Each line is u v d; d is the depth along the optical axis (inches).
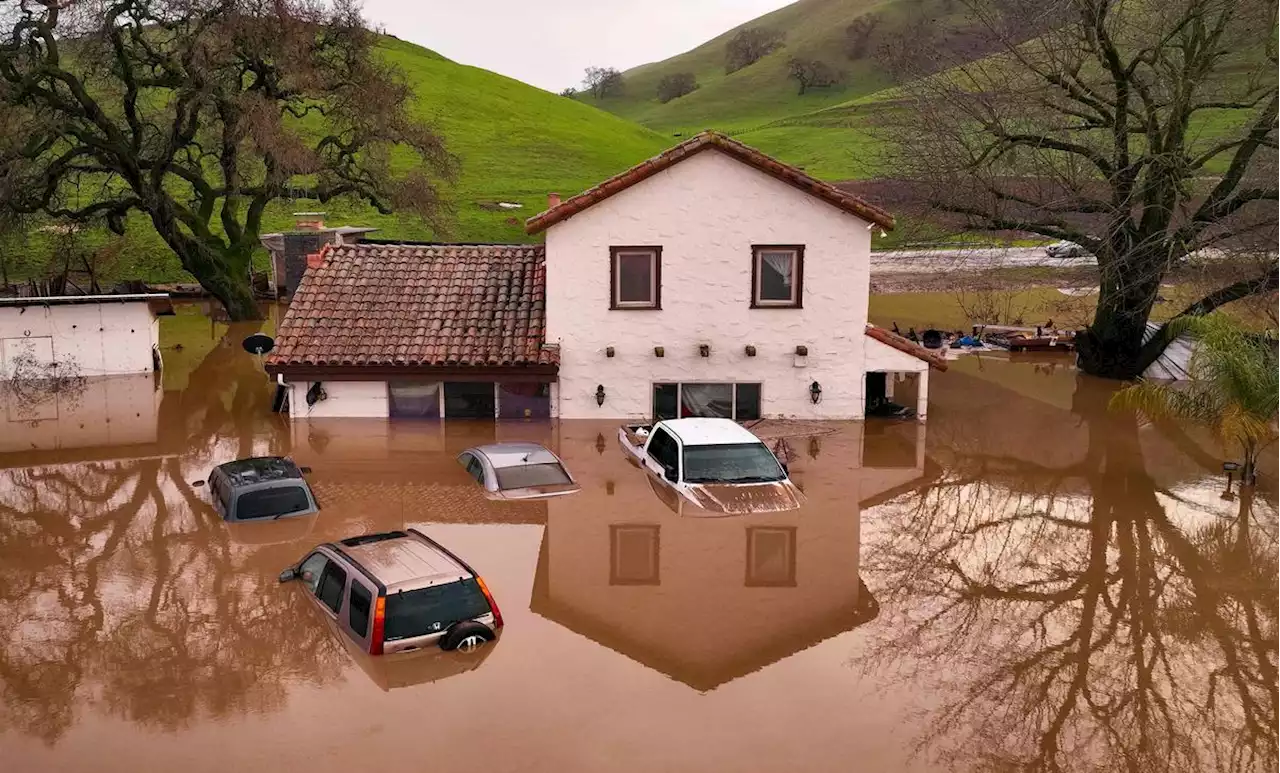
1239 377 642.8
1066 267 1599.4
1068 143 1034.1
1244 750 356.8
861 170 1807.3
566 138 3016.7
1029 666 422.3
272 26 1270.9
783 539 574.6
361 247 926.4
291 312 852.6
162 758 343.9
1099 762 346.6
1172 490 671.1
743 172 791.1
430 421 836.6
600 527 585.9
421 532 573.9
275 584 502.9
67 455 755.4
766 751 343.9
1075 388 995.9
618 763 333.7
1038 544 573.3
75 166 1338.6
